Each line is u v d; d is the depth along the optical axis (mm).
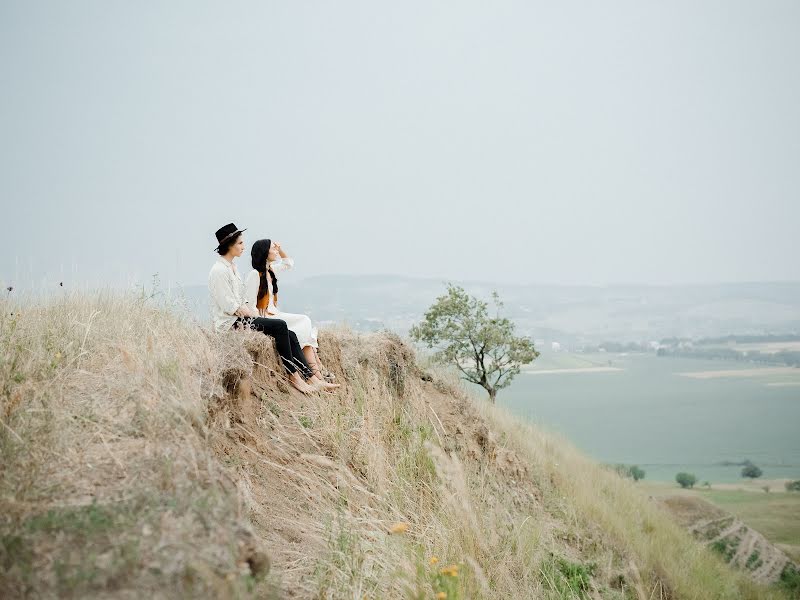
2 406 4363
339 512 5258
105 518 3254
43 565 2887
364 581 4441
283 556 4406
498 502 7992
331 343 8094
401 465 6730
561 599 6539
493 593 5434
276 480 5340
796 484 74125
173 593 2820
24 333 5707
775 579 16891
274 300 7477
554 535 8891
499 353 16953
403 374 9328
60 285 7344
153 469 3906
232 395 5656
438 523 5867
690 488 70375
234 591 2949
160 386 4965
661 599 9219
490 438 10352
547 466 12320
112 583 2820
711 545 18391
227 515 3541
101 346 5914
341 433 6375
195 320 7098
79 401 4809
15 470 3729
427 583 4555
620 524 11367
